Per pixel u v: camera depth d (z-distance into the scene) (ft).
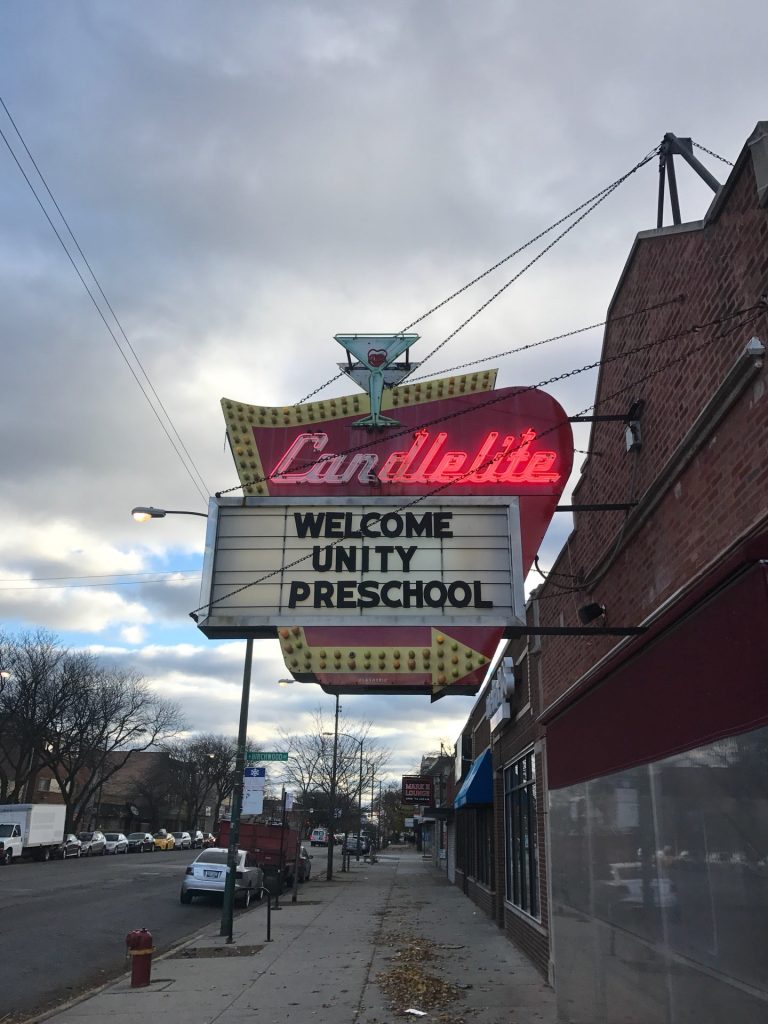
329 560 26.86
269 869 82.53
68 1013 30.17
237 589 26.76
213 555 27.09
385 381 28.63
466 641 25.61
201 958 43.01
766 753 14.28
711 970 16.25
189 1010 30.53
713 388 19.71
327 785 185.16
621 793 22.58
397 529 26.99
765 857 14.17
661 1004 18.90
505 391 28.14
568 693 29.01
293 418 28.55
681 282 22.34
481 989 33.71
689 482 20.90
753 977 14.44
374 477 27.63
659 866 19.42
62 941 47.93
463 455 27.55
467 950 44.62
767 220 17.17
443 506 27.12
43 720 171.12
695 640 17.99
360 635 25.98
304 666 25.79
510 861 49.73
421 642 25.79
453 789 114.32
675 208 26.94
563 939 27.78
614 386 28.68
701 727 17.35
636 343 26.30
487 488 27.14
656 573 23.34
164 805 314.96
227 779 311.47
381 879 113.09
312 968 39.47
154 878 99.19
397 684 25.53
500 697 49.16
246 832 87.45
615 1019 22.20
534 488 26.91
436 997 32.04
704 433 19.61
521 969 38.34
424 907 69.77
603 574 28.78
